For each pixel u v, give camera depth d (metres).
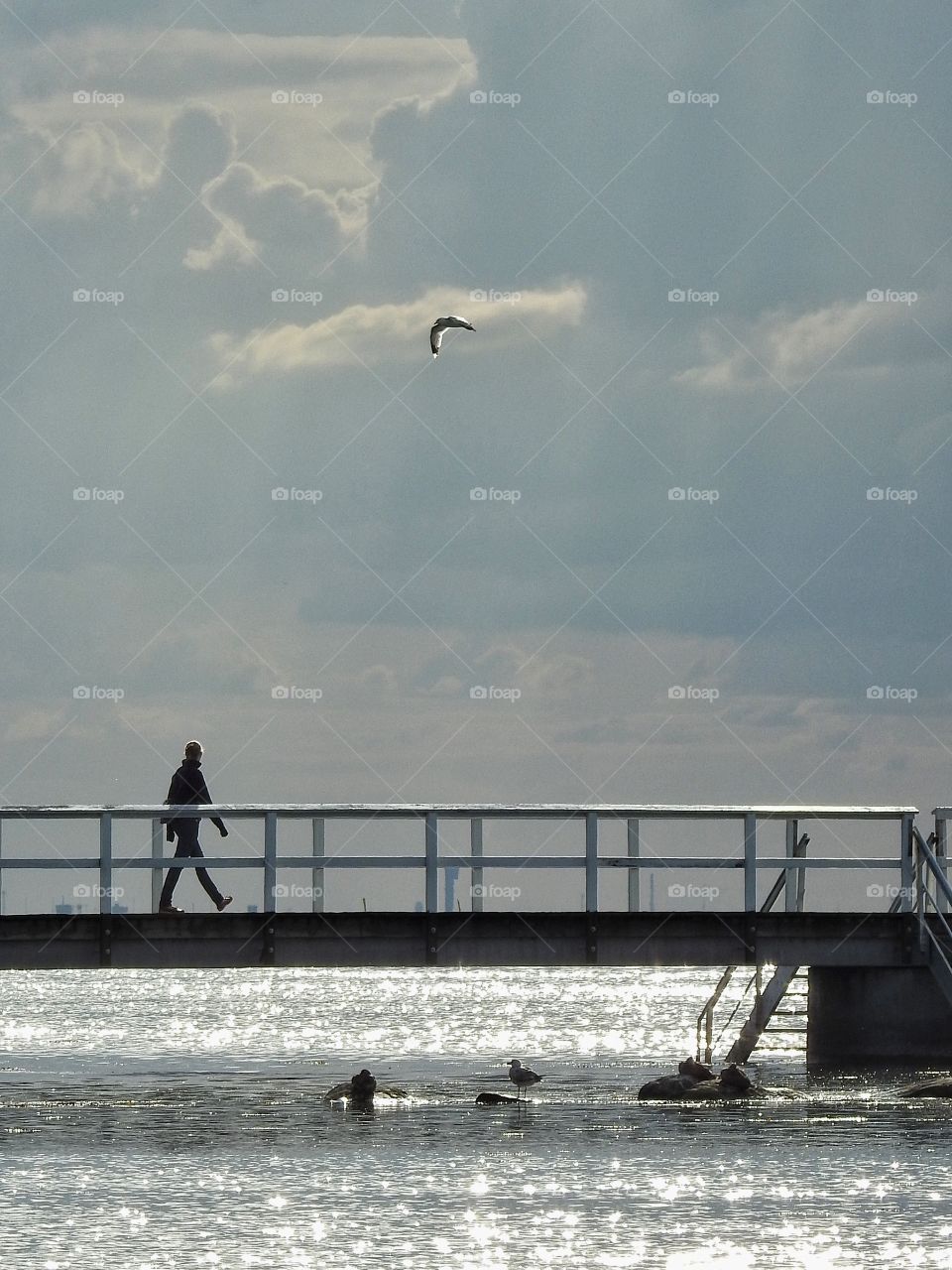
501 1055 82.00
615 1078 68.19
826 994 67.31
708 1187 43.94
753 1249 38.34
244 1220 40.81
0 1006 146.12
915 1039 65.12
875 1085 60.59
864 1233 39.53
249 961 54.22
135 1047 90.00
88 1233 39.69
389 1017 124.81
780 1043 74.31
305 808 55.31
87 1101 60.09
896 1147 48.53
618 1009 137.25
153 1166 46.88
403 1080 68.12
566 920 55.78
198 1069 74.44
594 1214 41.28
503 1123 53.50
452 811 55.81
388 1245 38.72
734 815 57.66
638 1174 45.38
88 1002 155.38
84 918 53.34
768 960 56.94
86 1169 46.47
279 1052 85.50
